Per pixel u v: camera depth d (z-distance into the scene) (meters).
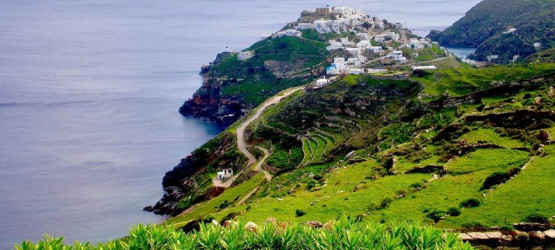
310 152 166.50
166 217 161.12
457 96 148.75
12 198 173.62
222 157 197.00
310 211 75.88
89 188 184.38
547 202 57.31
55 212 163.25
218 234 31.08
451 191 71.06
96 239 144.75
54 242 28.03
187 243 30.05
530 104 106.62
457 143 95.44
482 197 64.56
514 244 47.72
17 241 143.75
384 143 129.38
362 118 180.12
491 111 109.00
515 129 94.50
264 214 79.00
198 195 167.25
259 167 170.75
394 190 78.56
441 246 29.89
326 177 104.69
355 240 29.52
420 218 61.81
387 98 182.00
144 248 30.06
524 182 66.31
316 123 188.38
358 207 73.25
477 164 81.56
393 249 29.28
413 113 153.62
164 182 193.62
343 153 147.88
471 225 54.50
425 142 106.38
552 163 71.81
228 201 140.62
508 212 56.59
